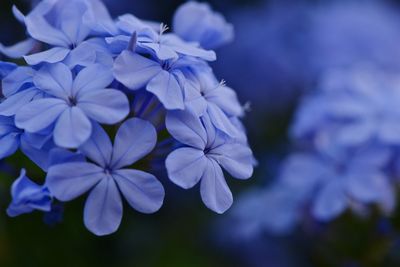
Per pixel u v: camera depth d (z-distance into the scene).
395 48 0.53
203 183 0.27
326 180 0.37
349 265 0.37
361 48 0.53
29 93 0.28
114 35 0.28
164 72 0.28
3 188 0.34
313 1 0.56
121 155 0.27
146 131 0.27
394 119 0.38
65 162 0.27
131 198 0.27
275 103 0.50
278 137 0.48
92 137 0.27
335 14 0.55
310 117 0.39
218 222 0.45
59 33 0.29
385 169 0.37
